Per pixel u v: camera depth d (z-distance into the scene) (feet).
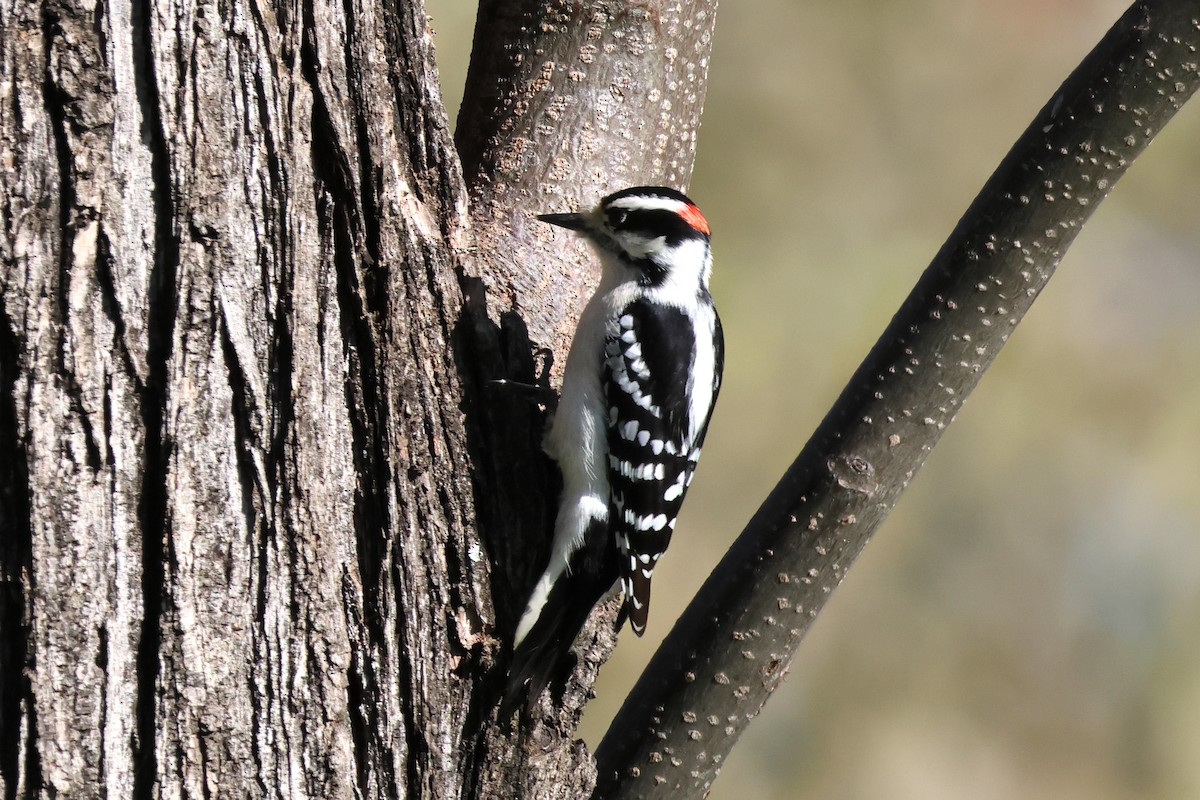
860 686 59.36
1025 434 63.67
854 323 61.36
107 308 20.75
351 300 22.71
